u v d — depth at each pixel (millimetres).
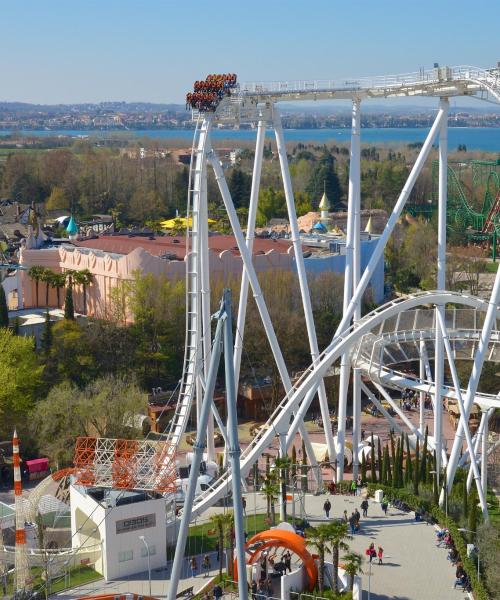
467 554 79250
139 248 149250
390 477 95875
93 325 133500
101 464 84938
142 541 79688
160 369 132500
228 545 77312
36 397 118812
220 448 113062
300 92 98188
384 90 97250
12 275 177500
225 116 96250
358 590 71188
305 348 135500
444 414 128125
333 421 124000
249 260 95500
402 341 102812
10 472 102312
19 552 76250
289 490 92250
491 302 90875
